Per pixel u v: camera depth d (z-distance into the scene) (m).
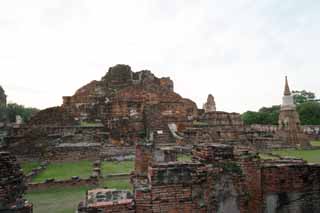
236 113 34.06
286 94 28.11
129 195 5.53
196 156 6.26
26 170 16.27
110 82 41.28
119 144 26.09
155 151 12.04
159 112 31.27
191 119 33.72
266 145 25.53
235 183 5.58
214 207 5.33
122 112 32.59
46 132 23.42
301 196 6.11
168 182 5.07
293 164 6.28
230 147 5.73
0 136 23.31
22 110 50.91
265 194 5.90
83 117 32.16
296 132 26.83
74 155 20.80
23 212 4.95
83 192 10.91
